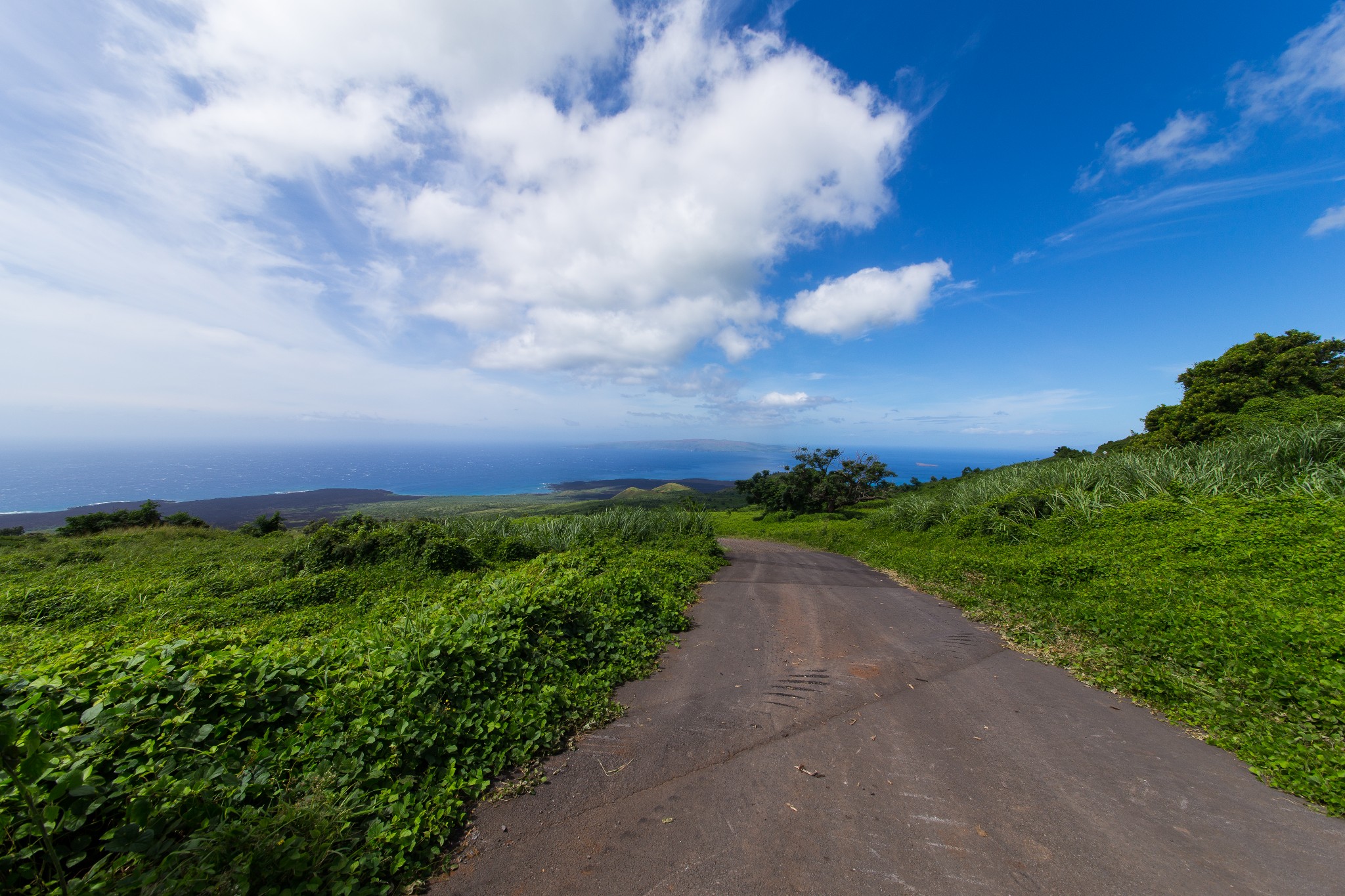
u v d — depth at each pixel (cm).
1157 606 626
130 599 912
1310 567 627
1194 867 257
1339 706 374
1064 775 344
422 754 349
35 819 215
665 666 576
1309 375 1520
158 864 235
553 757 383
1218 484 1012
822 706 462
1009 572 924
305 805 271
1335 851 265
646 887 257
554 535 1394
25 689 300
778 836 290
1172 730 403
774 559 1495
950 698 471
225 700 336
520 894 257
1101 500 1172
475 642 466
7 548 1606
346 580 973
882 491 3475
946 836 287
